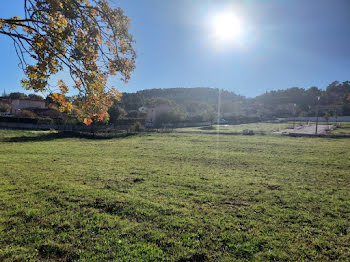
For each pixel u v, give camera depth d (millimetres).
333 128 50938
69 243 4527
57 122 42375
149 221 5527
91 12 5914
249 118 86312
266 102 141000
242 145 23266
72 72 5789
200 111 91250
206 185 8852
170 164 13570
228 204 6840
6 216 5605
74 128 41656
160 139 29719
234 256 4242
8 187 8039
